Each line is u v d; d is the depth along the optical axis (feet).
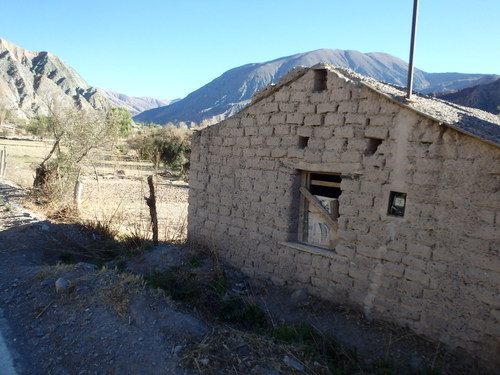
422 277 19.81
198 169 32.68
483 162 17.81
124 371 15.56
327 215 24.81
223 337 18.08
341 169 23.20
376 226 21.62
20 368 15.92
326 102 23.77
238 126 29.32
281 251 26.55
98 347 17.02
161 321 18.70
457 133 18.60
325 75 24.68
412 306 20.20
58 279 22.18
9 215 38.09
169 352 16.46
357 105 22.33
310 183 26.17
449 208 18.92
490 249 17.67
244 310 23.26
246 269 28.78
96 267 25.96
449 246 18.92
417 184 19.97
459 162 18.57
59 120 55.57
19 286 22.98
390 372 17.11
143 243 33.53
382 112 21.25
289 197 26.07
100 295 20.89
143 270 28.37
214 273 26.81
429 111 20.04
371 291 21.86
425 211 19.71
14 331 18.53
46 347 17.33
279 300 24.93
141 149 122.11
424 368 17.62
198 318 20.31
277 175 26.73
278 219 26.68
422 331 19.83
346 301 23.04
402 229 20.53
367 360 18.62
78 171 53.62
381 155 21.42
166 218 50.19
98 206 50.01
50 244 32.45
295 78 25.45
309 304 23.91
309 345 18.94
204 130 32.09
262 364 16.14
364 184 22.12
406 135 20.34
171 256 29.99
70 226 38.58
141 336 17.44
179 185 88.94
